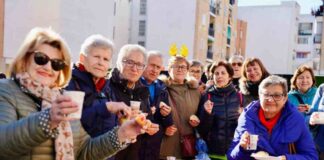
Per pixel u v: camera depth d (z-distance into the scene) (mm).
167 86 5867
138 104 3793
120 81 4383
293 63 65125
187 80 6004
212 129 5848
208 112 5633
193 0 38719
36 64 2369
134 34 44281
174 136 5602
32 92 2334
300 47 69500
